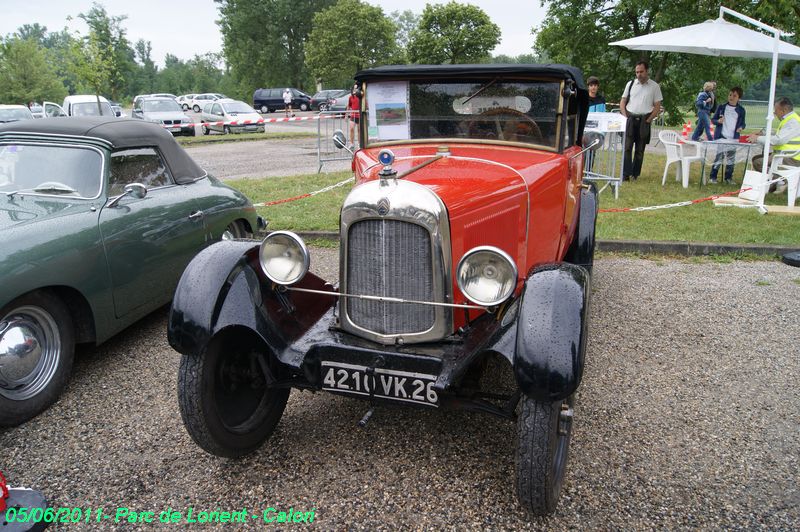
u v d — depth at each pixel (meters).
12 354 3.40
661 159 14.61
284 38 63.28
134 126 4.82
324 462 3.08
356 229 2.83
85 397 3.81
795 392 3.75
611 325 4.82
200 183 5.36
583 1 18.59
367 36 52.72
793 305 5.23
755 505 2.72
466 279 2.61
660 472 2.96
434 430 3.34
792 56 9.80
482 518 2.65
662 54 17.58
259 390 3.25
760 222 7.77
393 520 2.65
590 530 2.57
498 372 3.96
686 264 6.46
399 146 3.97
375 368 2.68
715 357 4.24
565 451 2.69
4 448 3.25
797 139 9.36
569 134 4.13
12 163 4.34
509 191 3.11
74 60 22.39
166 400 3.77
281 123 30.58
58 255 3.63
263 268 2.91
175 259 4.77
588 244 4.79
